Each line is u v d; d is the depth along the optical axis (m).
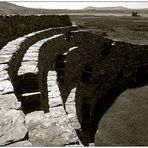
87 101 20.30
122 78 27.27
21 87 7.89
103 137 16.22
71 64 17.48
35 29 16.39
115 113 20.12
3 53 8.74
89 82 21.73
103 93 24.77
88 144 15.55
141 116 19.14
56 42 15.41
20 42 10.63
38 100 7.44
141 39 41.69
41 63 11.02
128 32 51.16
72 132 4.92
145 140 15.66
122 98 23.41
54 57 14.78
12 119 4.55
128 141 15.49
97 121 19.11
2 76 6.63
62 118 5.86
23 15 14.21
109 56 25.58
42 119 5.32
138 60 28.12
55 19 20.69
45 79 11.66
